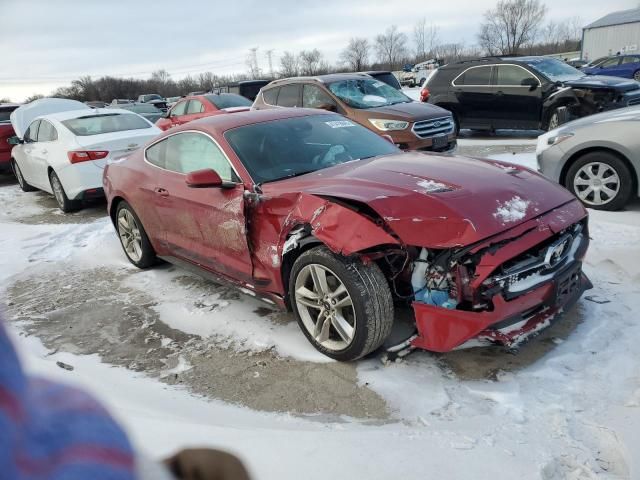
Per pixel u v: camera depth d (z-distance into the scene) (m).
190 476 0.79
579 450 2.13
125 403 2.69
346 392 2.88
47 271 5.44
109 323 4.09
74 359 3.52
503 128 11.58
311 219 3.09
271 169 3.82
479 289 2.76
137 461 0.56
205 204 3.89
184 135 4.42
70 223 7.60
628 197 5.54
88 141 7.75
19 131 11.23
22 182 10.44
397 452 2.04
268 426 2.51
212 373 3.23
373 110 8.83
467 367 3.01
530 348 3.14
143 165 4.85
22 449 0.42
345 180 3.35
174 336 3.78
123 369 3.36
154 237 4.80
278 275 3.45
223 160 3.94
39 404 0.50
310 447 2.08
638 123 5.36
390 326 3.01
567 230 3.20
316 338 3.26
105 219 7.45
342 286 3.03
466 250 2.71
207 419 2.55
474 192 3.04
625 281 3.88
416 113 8.62
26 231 7.03
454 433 2.27
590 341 3.12
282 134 4.19
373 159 3.95
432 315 2.83
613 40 35.34
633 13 35.84
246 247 3.62
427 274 2.86
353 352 3.04
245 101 12.91
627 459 2.04
